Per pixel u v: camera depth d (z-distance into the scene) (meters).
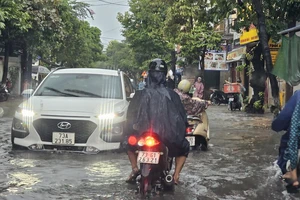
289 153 5.36
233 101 23.17
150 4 40.06
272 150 9.23
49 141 8.09
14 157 7.70
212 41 29.33
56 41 31.31
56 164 7.19
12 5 22.02
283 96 19.84
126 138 6.05
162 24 36.19
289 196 5.59
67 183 6.00
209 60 33.56
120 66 66.19
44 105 8.36
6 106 22.81
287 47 10.38
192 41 29.44
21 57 38.03
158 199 5.38
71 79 9.53
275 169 7.19
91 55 61.91
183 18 29.62
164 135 5.34
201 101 9.05
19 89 38.97
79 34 44.06
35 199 5.23
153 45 42.66
